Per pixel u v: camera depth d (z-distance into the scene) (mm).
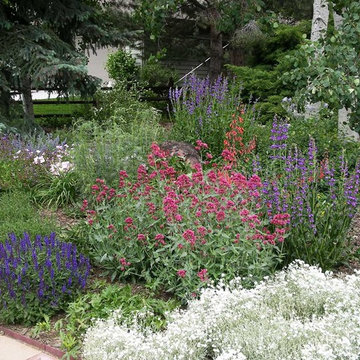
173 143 7520
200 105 8258
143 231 4723
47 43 10344
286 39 14688
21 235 5297
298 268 4664
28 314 4180
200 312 3805
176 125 8352
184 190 4746
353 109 6559
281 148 6344
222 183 4664
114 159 6566
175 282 4445
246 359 3359
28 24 10891
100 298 4270
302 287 4062
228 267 4348
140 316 4020
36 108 17203
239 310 3795
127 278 4820
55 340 3941
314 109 9898
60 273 4391
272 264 4609
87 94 10789
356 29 6438
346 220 5047
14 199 6438
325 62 6527
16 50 9781
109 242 4785
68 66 9445
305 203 5113
